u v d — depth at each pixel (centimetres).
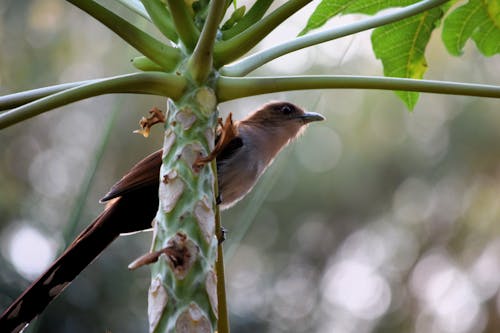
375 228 1488
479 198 1465
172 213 425
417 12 501
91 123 1303
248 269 1473
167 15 480
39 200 1266
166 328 406
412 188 1471
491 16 673
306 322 1460
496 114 1440
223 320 449
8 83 1268
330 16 636
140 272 1220
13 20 1278
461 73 1370
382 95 1459
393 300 1535
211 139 447
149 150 1259
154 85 443
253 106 1263
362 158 1463
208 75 454
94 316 1162
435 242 1510
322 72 1268
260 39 463
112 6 846
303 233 1485
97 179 1212
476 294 1518
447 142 1452
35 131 1322
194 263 414
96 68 1267
